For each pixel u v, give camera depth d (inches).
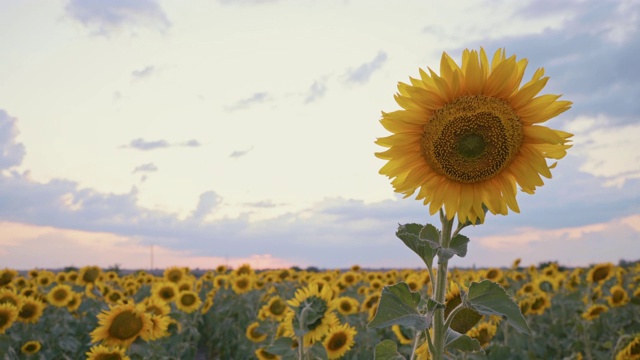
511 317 127.7
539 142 150.2
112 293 605.6
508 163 151.3
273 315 467.5
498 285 130.6
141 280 855.1
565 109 147.6
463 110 149.7
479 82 148.8
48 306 555.2
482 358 157.4
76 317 577.9
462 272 760.3
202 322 581.0
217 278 792.9
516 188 153.3
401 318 132.7
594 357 423.8
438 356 133.7
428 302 130.0
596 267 574.2
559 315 565.0
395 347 150.4
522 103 149.0
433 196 153.0
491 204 151.7
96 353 296.7
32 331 466.6
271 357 403.2
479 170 150.6
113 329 326.3
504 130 148.9
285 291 757.9
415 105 151.3
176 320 473.1
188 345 485.4
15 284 658.8
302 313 282.5
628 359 329.1
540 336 463.2
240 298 689.6
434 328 135.2
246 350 530.0
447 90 148.9
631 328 492.1
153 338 347.3
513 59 146.3
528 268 882.1
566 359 417.4
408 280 565.9
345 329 323.9
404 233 145.4
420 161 155.7
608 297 521.3
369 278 783.7
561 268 927.7
